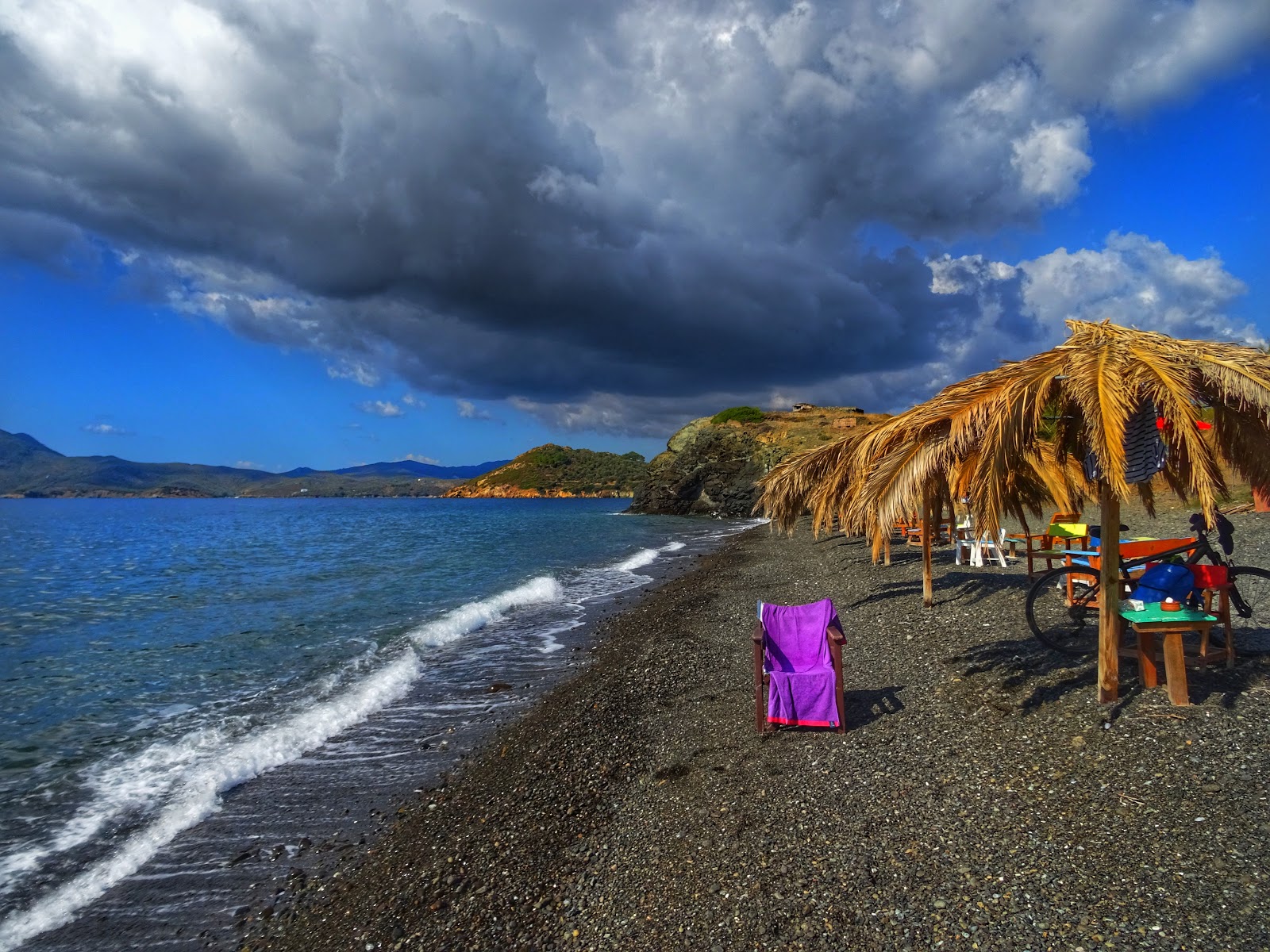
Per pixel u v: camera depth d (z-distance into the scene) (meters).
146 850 5.14
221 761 6.77
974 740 5.04
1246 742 4.21
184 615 14.91
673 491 73.94
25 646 12.00
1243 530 12.85
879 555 17.20
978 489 5.27
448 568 23.73
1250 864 3.15
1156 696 5.07
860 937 3.20
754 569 19.53
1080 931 2.95
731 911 3.59
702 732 6.45
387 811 5.73
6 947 4.08
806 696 5.84
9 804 5.90
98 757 6.91
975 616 8.63
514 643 11.92
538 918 3.96
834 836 4.12
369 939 4.00
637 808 5.11
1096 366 4.74
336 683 9.42
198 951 4.02
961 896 3.35
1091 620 7.62
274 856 5.06
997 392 5.18
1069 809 3.89
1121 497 4.39
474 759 6.74
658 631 11.92
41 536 43.00
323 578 21.03
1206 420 4.98
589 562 25.75
